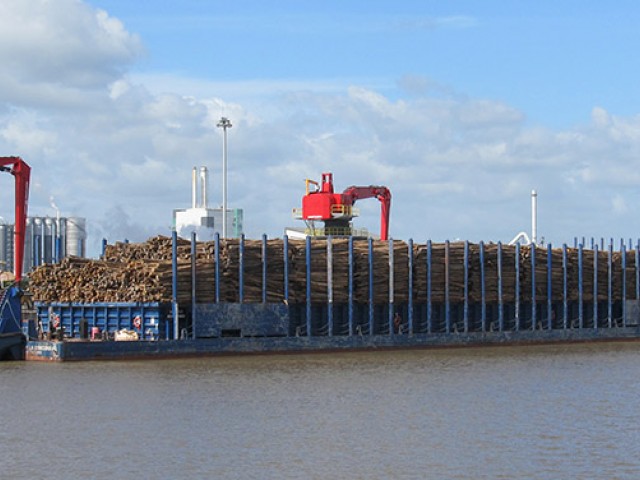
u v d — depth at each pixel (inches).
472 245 3531.0
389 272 3307.1
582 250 3860.7
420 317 3440.0
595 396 2132.1
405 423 1786.4
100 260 3078.2
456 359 2942.9
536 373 2556.6
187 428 1728.6
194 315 2901.1
